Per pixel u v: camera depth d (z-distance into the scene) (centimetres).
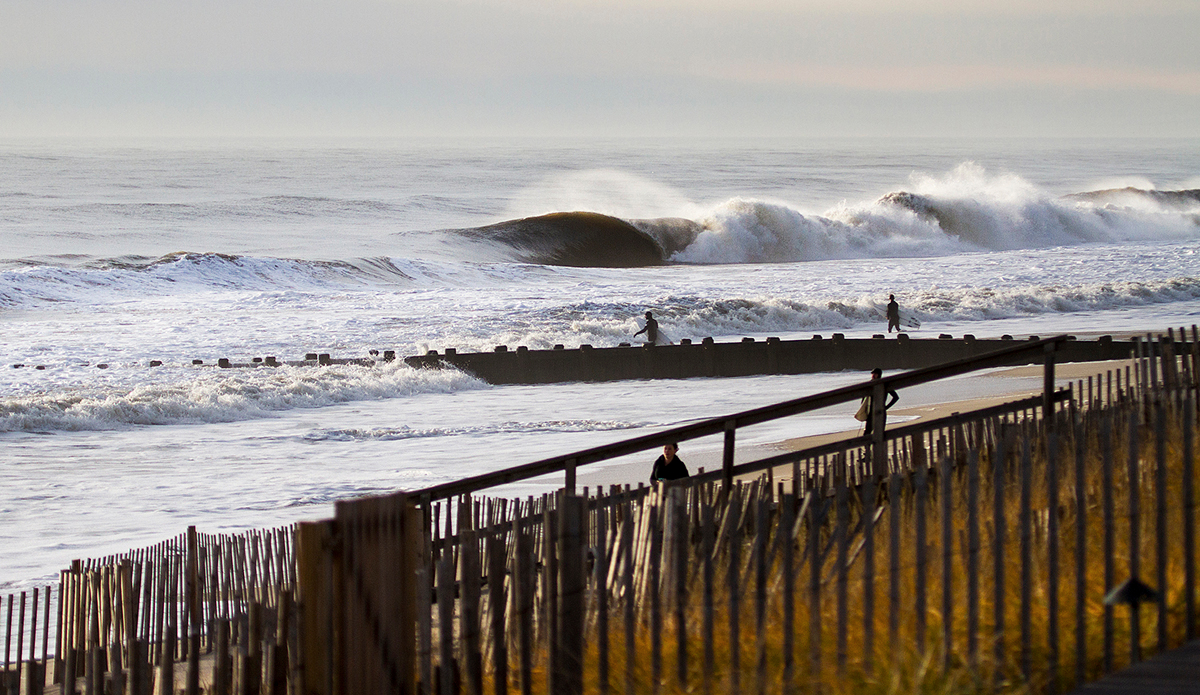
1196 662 1471
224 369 10675
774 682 1542
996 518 1508
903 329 13475
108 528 5147
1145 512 1858
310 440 7769
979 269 19812
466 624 1655
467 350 12112
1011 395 7244
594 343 12488
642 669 1689
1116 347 9725
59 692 2720
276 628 2441
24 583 4200
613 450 2377
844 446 2472
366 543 1419
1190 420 1666
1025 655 1482
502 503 2678
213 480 6341
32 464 6919
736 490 2080
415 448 7300
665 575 1784
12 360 11306
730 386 10088
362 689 1412
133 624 2716
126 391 9438
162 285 17612
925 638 1505
